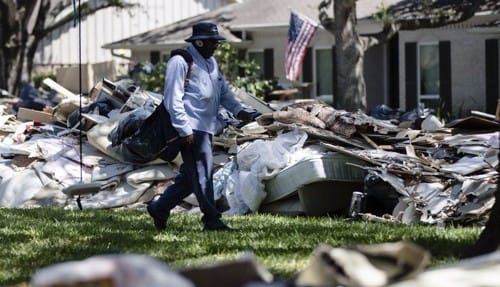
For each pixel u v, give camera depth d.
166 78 18.91
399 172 23.81
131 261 7.09
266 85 54.69
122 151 27.77
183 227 20.80
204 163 19.36
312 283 7.75
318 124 26.83
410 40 58.91
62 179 28.16
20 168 28.72
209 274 7.82
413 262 7.59
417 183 23.50
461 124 27.20
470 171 23.50
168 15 86.31
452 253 15.90
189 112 19.02
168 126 19.17
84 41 85.81
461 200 22.38
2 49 70.06
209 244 17.92
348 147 26.11
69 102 31.92
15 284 14.70
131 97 30.88
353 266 7.61
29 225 21.95
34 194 28.05
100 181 27.84
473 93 56.50
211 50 19.12
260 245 17.70
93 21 85.75
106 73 68.44
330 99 61.84
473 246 14.51
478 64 56.16
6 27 70.00
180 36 67.38
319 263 7.75
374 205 23.83
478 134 26.59
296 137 26.33
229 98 19.75
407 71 59.16
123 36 86.00
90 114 30.55
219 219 19.97
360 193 23.62
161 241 18.61
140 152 19.75
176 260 16.23
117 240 18.98
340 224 21.52
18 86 70.44
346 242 17.88
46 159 28.70
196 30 19.08
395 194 23.47
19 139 30.92
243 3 68.19
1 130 31.34
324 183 25.44
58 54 85.44
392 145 26.45
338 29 51.78
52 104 42.53
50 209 25.77
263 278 7.89
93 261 7.10
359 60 51.91
